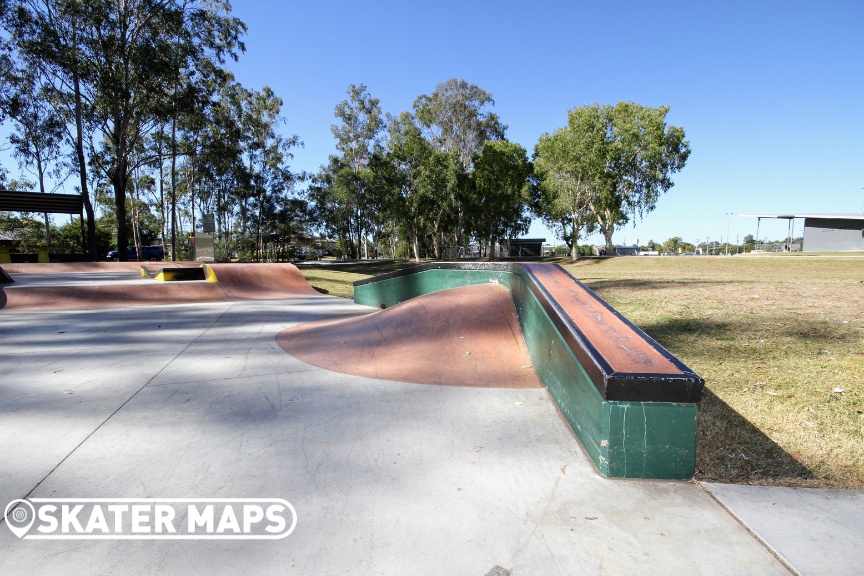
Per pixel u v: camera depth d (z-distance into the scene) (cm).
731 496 221
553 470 240
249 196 3966
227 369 435
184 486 225
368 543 183
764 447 279
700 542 185
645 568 170
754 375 394
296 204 4259
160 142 3053
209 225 2533
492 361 431
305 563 172
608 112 3916
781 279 1227
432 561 173
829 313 614
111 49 2375
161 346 539
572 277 452
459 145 4953
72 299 942
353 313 822
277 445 269
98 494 218
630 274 1816
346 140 4897
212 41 2691
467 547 181
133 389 375
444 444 270
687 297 805
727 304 714
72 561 174
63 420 308
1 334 614
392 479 230
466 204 4684
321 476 234
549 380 355
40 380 401
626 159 3825
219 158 3334
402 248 6781
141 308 891
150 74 2406
